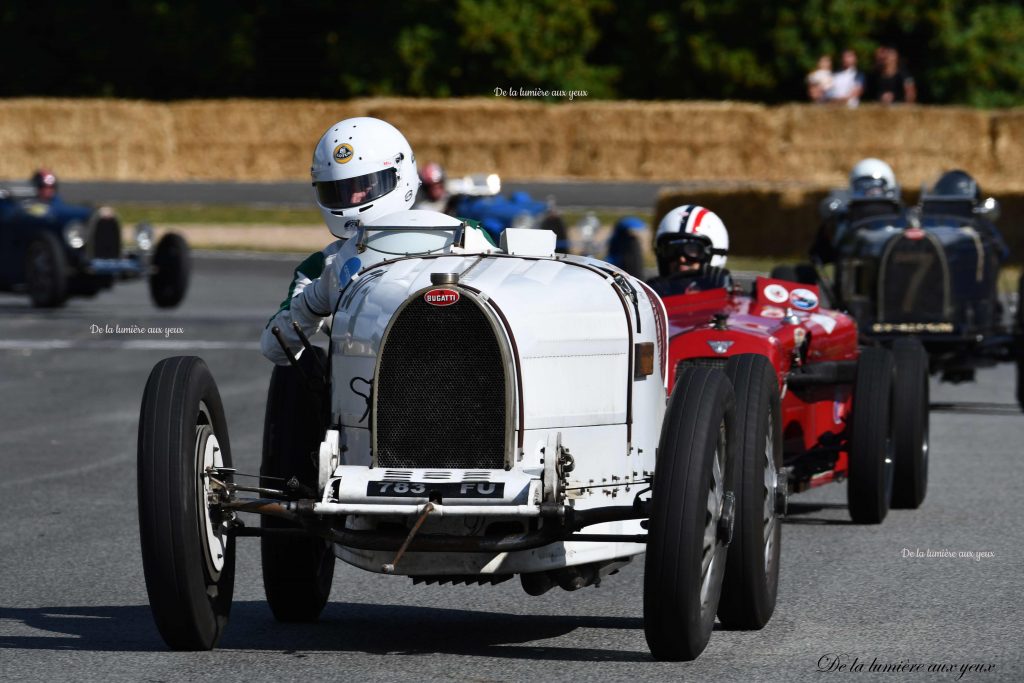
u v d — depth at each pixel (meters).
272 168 156.50
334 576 27.42
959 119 130.75
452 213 73.19
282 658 21.08
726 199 111.56
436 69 160.50
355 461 20.75
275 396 22.86
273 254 110.81
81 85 177.12
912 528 31.69
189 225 128.62
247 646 21.92
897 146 132.12
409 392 20.16
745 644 21.77
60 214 78.75
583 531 20.97
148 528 20.19
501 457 19.98
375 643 22.14
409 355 20.16
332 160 23.58
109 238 79.50
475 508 19.23
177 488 20.19
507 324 20.05
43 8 175.38
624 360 21.36
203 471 20.94
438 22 161.62
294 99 173.88
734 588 22.00
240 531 21.12
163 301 79.94
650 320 22.27
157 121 156.25
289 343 23.00
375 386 20.20
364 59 162.00
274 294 88.88
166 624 20.69
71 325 73.00
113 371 58.41
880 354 32.78
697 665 20.47
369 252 22.47
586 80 157.38
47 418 47.56
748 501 21.81
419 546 19.55
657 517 19.52
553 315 20.53
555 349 20.42
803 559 28.56
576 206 132.00
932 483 37.25
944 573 27.09
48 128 155.00
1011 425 47.44
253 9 173.62
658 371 22.58
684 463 19.55
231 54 169.88
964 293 52.16
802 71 153.88
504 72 157.00
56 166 155.50
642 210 128.62
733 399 20.89
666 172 141.38
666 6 157.62
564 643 22.06
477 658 21.03
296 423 22.67
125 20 172.88
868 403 32.03
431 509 19.22
